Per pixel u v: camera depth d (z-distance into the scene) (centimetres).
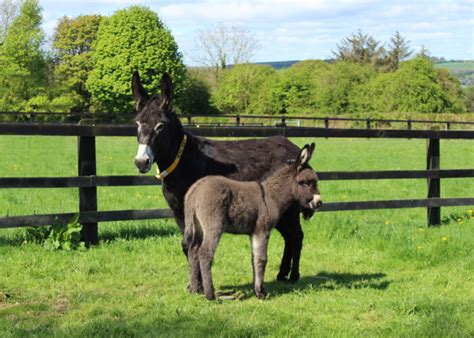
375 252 794
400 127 3875
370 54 9300
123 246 781
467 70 10356
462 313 529
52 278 646
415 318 521
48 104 5344
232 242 837
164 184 609
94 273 673
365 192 1409
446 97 4838
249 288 627
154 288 619
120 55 5747
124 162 1877
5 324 495
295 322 506
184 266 709
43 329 484
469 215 1077
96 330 476
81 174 800
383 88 5041
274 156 644
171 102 590
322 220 965
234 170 619
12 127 754
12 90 5431
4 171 1603
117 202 1190
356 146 2659
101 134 805
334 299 579
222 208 539
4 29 6362
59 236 767
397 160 2059
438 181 981
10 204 1151
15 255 718
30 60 5709
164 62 5766
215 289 622
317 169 1764
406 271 714
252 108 6222
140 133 572
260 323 500
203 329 484
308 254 787
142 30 5741
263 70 6438
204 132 841
